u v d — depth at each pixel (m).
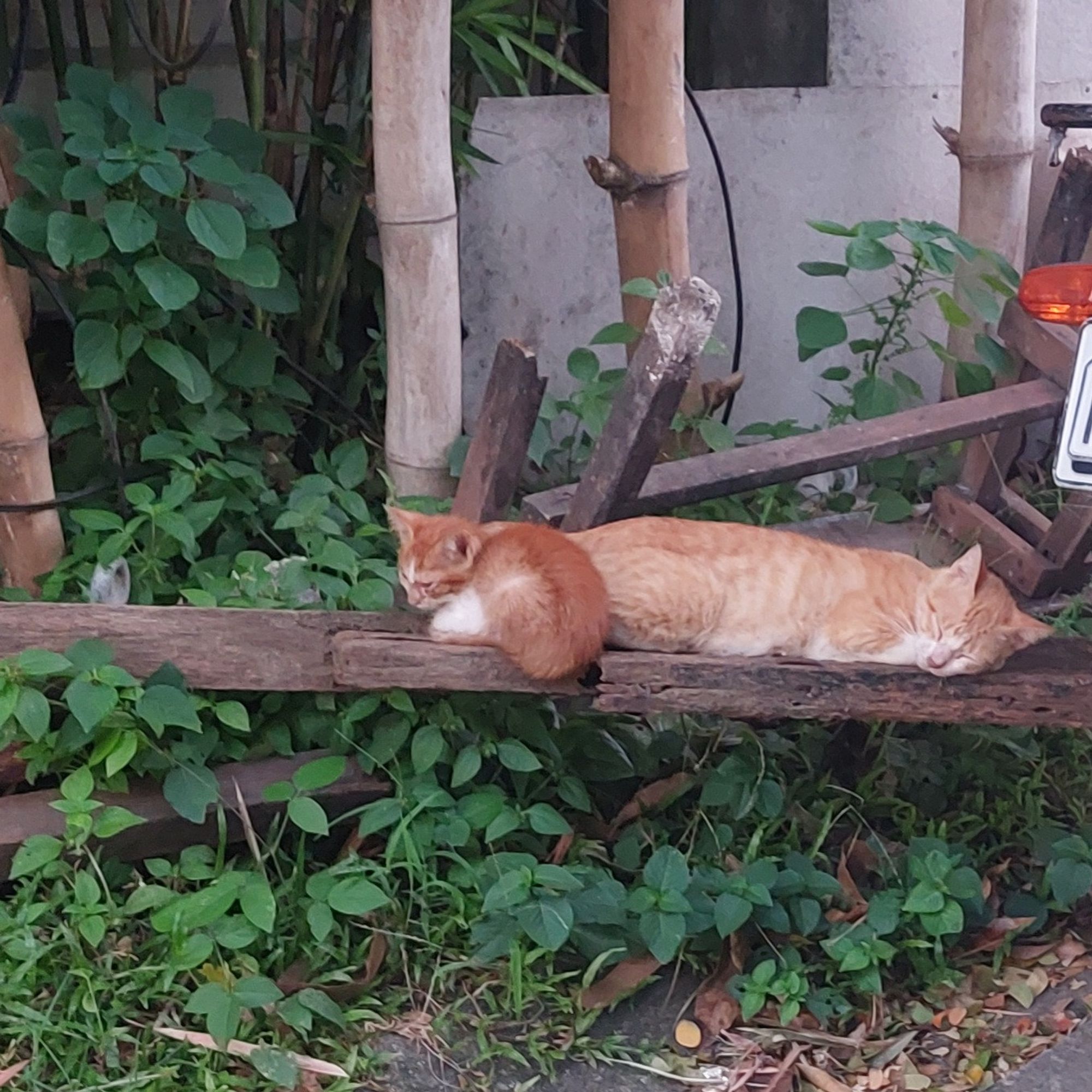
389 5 2.87
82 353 2.92
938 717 2.36
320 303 3.75
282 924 2.38
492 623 2.31
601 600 2.28
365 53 3.50
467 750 2.54
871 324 4.20
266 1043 2.21
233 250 2.82
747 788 2.63
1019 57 3.60
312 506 3.03
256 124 3.53
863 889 2.61
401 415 3.20
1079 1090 2.17
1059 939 2.54
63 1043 2.19
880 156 4.05
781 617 2.40
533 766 2.51
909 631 2.36
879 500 3.64
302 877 2.45
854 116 4.00
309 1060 2.19
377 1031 2.28
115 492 3.25
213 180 2.86
